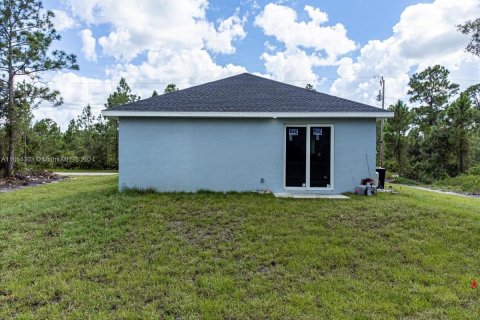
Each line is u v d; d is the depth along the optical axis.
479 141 20.59
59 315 2.99
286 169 8.62
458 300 3.27
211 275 3.81
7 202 8.07
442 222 5.70
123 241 4.85
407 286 3.56
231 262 4.17
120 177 8.48
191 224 5.57
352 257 4.30
